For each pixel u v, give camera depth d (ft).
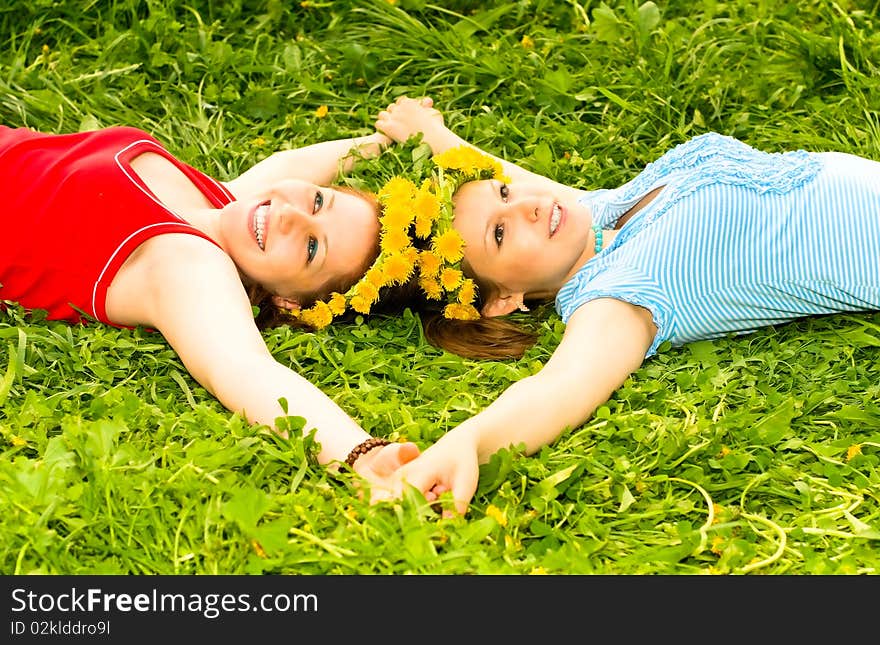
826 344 11.07
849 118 14.19
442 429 9.76
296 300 11.44
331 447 8.97
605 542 8.48
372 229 11.39
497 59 14.74
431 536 8.04
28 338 10.47
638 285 10.62
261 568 7.95
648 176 11.95
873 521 8.93
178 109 14.23
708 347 10.98
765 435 9.68
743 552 8.37
